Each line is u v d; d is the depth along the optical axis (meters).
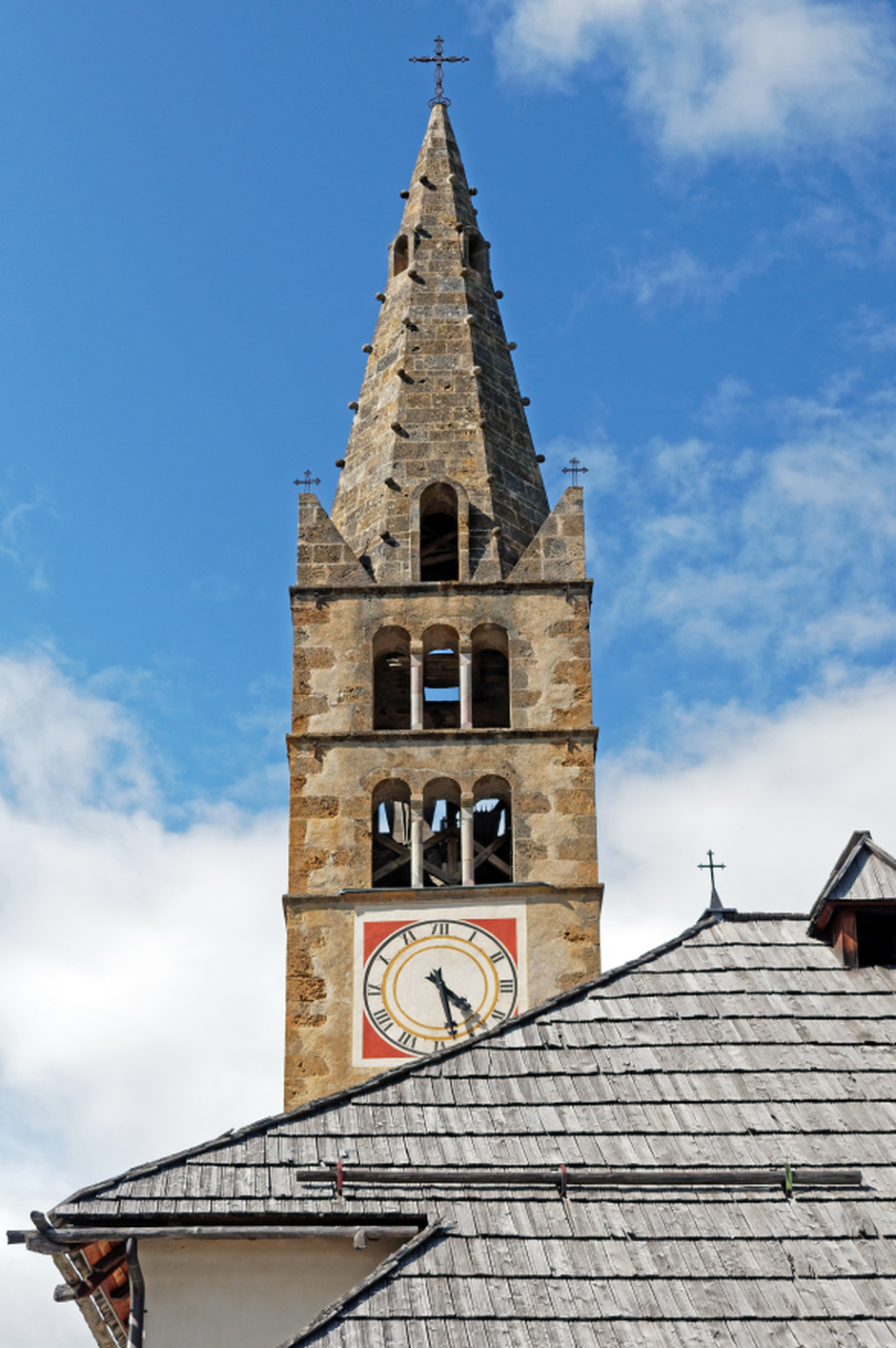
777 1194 25.31
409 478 43.38
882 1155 26.02
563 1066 27.75
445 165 48.62
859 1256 24.36
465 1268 23.97
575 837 39.31
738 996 29.17
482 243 47.81
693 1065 27.73
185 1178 25.55
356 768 39.94
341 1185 25.39
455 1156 25.98
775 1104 27.00
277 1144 26.16
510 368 46.22
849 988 29.34
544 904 38.56
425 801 40.56
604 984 29.41
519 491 44.00
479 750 40.16
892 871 30.25
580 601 41.72
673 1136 26.41
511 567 42.50
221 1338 25.44
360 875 38.91
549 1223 24.73
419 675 40.97
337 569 41.97
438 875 39.75
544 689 40.81
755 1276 24.03
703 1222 24.81
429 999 37.59
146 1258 25.72
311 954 38.06
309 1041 37.22
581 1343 23.06
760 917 31.02
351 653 41.19
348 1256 25.83
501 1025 28.45
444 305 46.22
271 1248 25.83
